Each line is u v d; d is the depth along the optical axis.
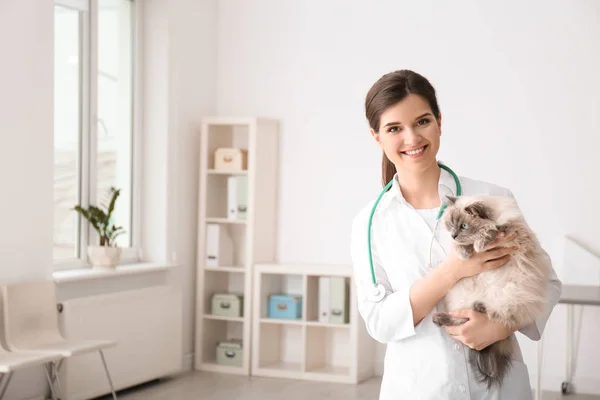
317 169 5.74
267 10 5.89
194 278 5.84
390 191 1.87
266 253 5.76
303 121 5.79
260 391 5.06
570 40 5.14
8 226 4.09
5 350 3.84
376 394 5.01
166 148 5.52
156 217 5.55
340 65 5.68
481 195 1.71
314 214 5.75
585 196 5.12
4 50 4.05
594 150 5.10
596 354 5.11
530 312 1.63
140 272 5.23
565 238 5.13
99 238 4.98
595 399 4.95
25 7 4.18
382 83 1.74
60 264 4.75
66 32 4.88
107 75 5.27
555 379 5.20
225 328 6.00
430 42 5.44
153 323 5.09
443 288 1.67
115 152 5.34
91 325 4.53
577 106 5.13
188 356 5.72
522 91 5.23
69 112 4.91
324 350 5.71
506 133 5.27
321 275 5.51
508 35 5.27
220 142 5.91
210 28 5.98
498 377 1.70
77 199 4.98
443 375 1.71
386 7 5.55
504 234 1.62
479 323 1.63
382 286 1.80
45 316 4.10
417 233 1.81
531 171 5.22
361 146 5.63
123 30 5.43
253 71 5.93
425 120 1.72
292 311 5.54
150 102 5.55
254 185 5.54
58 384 4.16
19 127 4.15
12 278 4.11
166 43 5.50
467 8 5.35
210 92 5.99
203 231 5.70
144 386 5.16
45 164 4.31
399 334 1.74
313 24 5.76
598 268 5.04
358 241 1.89
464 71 5.36
